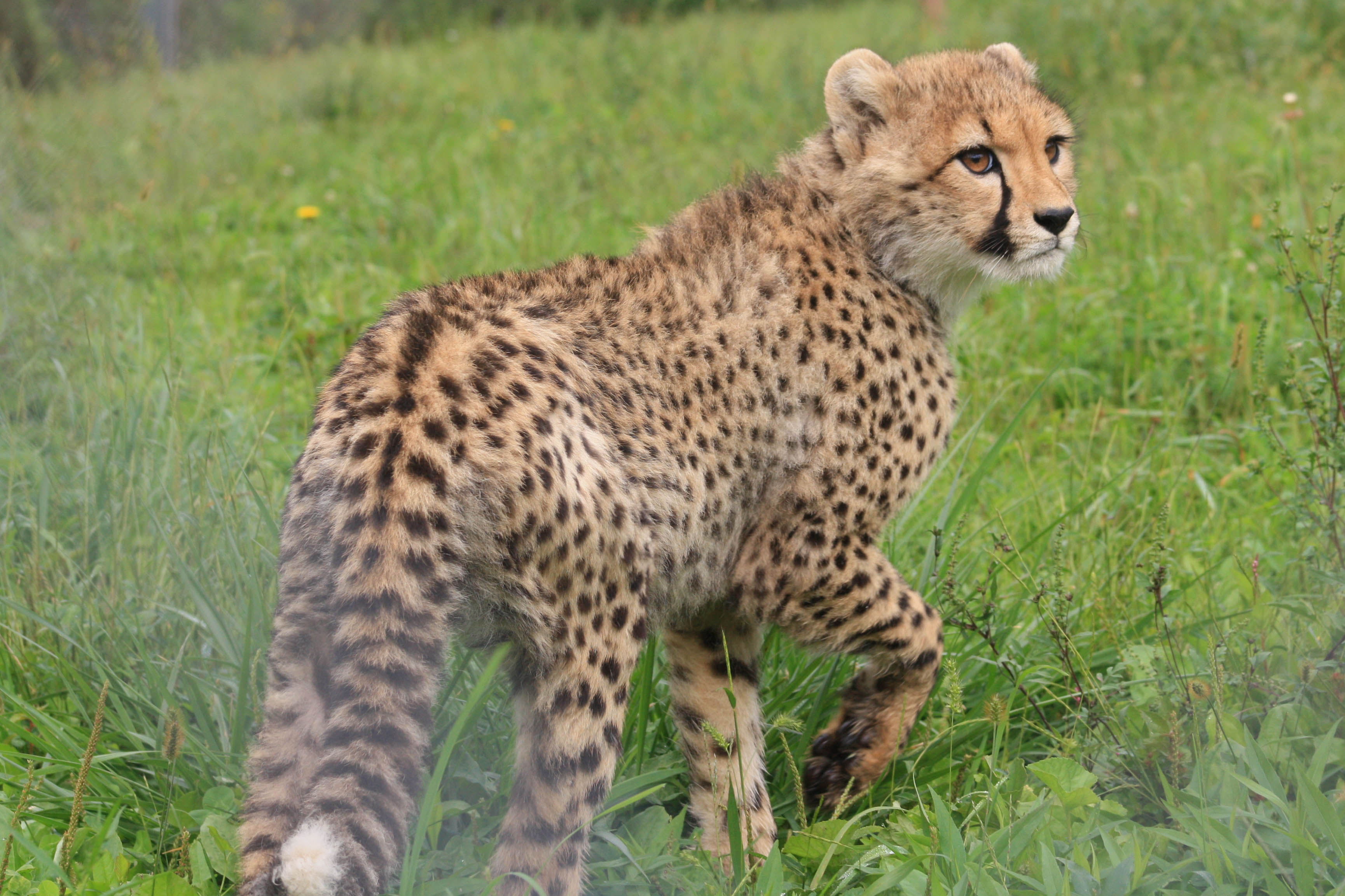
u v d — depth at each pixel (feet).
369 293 49.96
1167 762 23.56
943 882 20.22
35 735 23.72
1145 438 39.47
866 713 25.50
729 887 22.09
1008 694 27.30
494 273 23.80
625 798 24.06
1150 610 29.58
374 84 93.09
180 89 86.12
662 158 67.82
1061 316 46.73
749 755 25.14
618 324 22.02
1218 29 79.82
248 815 18.97
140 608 27.91
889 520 25.14
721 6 141.08
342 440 18.74
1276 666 24.95
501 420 18.84
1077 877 19.86
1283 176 54.95
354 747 17.76
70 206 57.00
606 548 19.97
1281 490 36.60
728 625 25.32
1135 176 57.72
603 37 112.78
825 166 26.78
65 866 20.11
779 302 23.84
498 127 79.25
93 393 34.12
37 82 72.95
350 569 18.19
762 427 23.36
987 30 88.53
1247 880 19.66
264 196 65.87
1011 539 30.45
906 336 25.30
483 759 25.32
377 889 17.29
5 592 27.20
